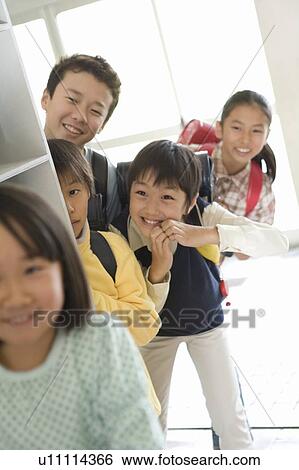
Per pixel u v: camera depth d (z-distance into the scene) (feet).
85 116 5.01
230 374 4.98
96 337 2.32
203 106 4.85
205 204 4.84
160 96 4.89
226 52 4.71
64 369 2.30
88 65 4.92
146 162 4.62
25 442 2.35
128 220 4.80
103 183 4.81
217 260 4.85
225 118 4.82
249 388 5.18
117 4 4.77
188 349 5.00
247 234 4.82
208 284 4.81
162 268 4.68
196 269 4.78
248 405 5.20
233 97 4.78
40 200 2.24
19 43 4.99
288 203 4.87
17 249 2.16
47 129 5.14
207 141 4.87
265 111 4.75
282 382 5.14
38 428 2.33
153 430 2.28
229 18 4.64
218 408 5.03
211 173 4.85
